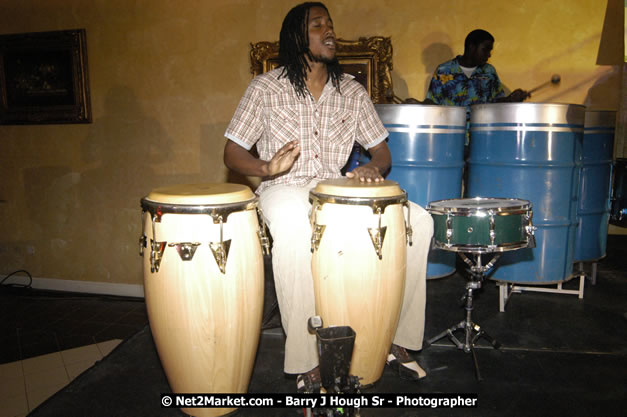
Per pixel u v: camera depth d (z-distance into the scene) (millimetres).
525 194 2613
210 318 1509
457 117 2811
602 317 2395
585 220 2941
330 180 1843
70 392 1787
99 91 4348
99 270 4680
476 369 1841
